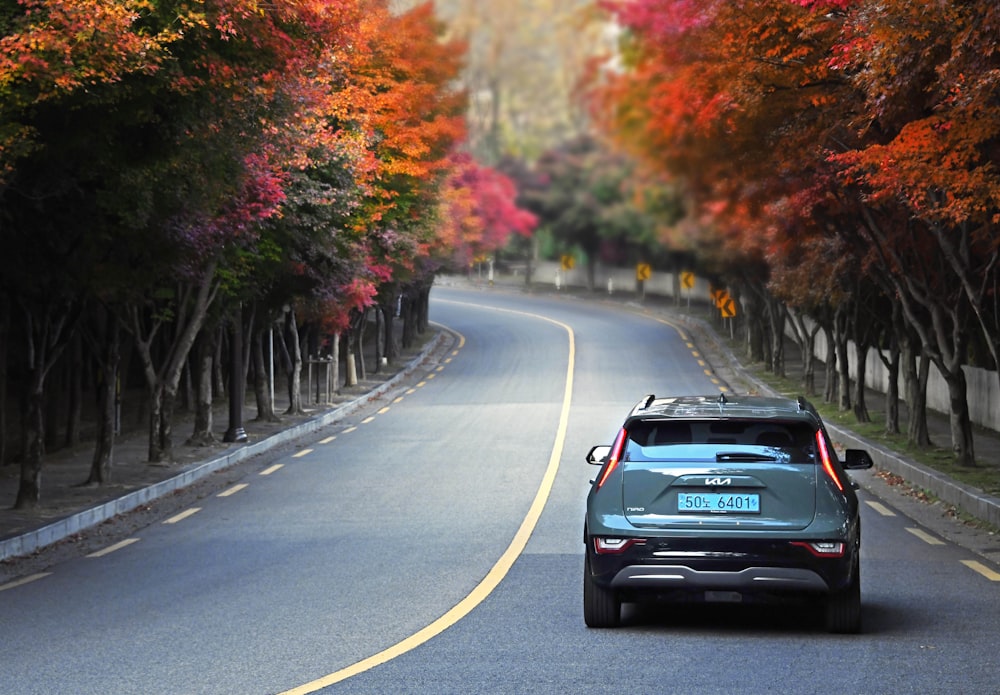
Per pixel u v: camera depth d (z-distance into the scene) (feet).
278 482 161.58
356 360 341.41
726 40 122.62
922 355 180.96
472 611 76.38
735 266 305.94
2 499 140.67
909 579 88.89
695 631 69.82
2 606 83.51
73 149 107.65
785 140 130.62
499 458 184.24
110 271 135.64
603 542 67.87
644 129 133.80
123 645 67.77
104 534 122.21
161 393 177.37
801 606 78.84
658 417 69.67
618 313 542.16
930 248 165.37
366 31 223.30
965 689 54.70
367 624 72.59
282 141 147.23
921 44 99.91
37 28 87.10
